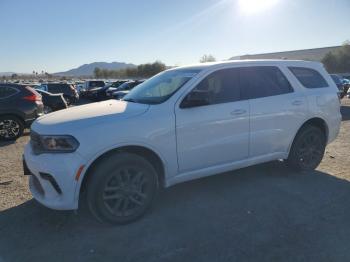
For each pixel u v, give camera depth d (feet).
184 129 13.96
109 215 12.70
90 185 12.38
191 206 14.57
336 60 206.08
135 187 13.12
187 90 14.37
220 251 11.14
